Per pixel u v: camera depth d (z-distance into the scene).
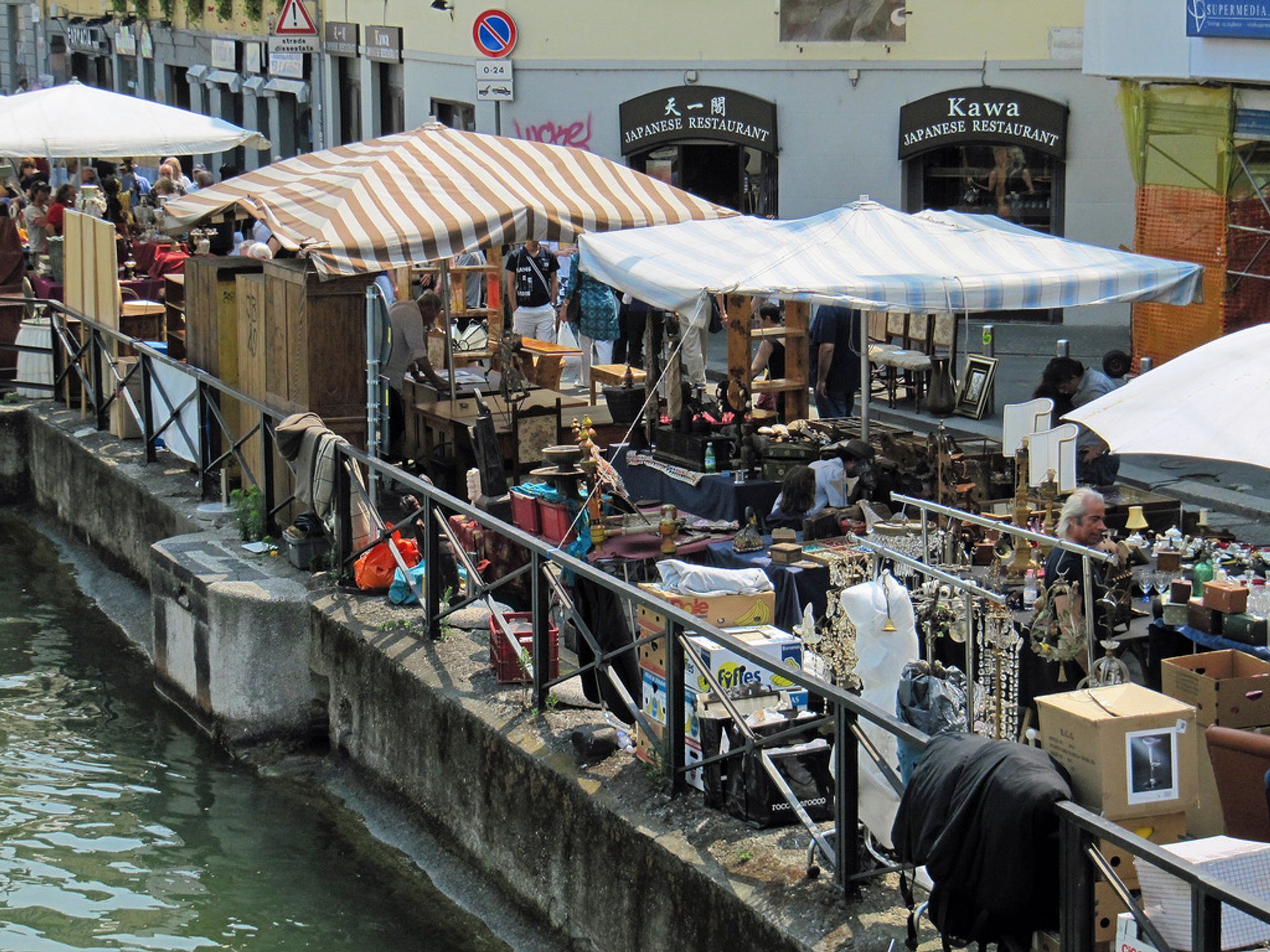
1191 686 12.36
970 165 40.75
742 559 18.38
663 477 21.83
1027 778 9.59
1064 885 9.41
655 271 19.91
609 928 12.95
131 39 76.69
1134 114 32.28
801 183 41.91
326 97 58.66
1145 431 12.30
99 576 24.97
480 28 35.56
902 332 30.28
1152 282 19.59
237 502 21.56
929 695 12.00
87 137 33.06
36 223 37.53
